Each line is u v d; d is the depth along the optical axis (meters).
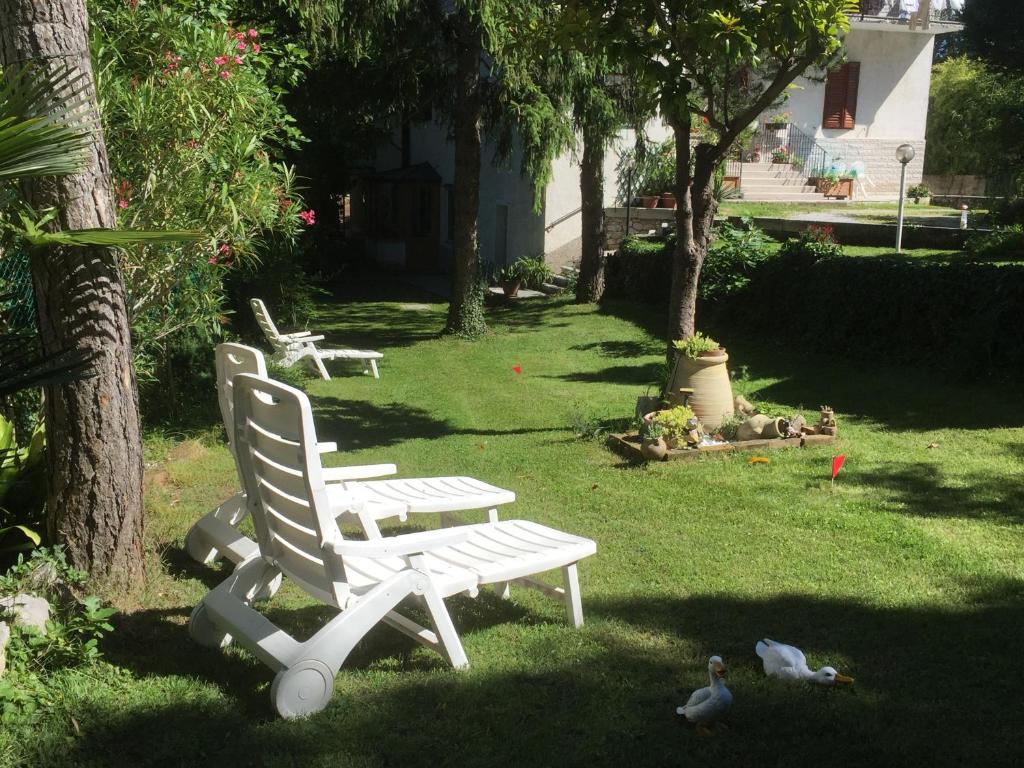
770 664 3.76
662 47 6.93
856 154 25.08
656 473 7.06
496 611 4.59
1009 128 19.39
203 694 3.59
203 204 6.48
